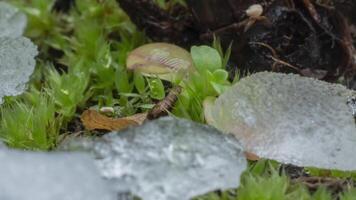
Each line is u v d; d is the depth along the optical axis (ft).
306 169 0.66
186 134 0.60
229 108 0.65
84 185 0.54
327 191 0.65
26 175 0.52
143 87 0.73
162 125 0.60
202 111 0.69
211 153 0.59
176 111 0.70
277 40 0.73
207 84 0.71
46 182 0.53
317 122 0.64
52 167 0.53
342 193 0.65
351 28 0.73
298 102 0.65
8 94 0.70
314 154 0.62
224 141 0.60
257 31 0.73
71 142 0.60
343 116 0.64
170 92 0.71
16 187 0.52
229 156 0.59
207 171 0.58
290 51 0.73
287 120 0.64
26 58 0.73
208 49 0.72
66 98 0.73
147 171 0.57
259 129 0.64
